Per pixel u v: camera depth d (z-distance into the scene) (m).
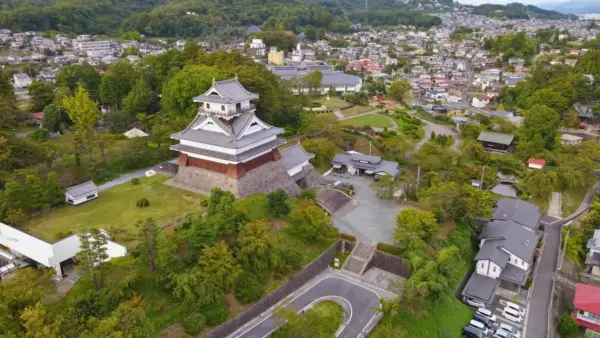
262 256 45.25
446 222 61.62
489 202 66.31
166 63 104.56
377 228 58.78
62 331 31.36
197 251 43.00
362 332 41.91
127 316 31.69
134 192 61.47
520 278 54.72
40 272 42.47
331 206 63.94
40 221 52.66
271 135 63.78
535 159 94.62
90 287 40.19
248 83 86.81
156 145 79.62
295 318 39.28
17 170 59.50
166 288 40.19
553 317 52.03
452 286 51.44
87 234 42.56
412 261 48.38
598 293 51.62
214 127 60.31
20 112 97.00
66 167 65.12
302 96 112.19
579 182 82.94
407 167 82.94
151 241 41.22
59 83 113.81
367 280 50.38
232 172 58.59
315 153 80.12
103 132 87.50
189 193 60.75
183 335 37.75
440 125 121.00
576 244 66.50
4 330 30.98
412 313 45.84
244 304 42.50
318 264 51.22
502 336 46.59
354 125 106.19
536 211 68.38
